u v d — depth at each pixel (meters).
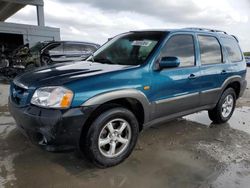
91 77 2.90
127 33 4.29
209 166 3.20
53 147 2.73
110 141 3.06
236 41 5.21
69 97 2.69
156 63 3.44
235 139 4.15
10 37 17.67
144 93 3.25
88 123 2.89
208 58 4.33
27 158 3.21
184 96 3.84
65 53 11.11
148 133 4.27
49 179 2.79
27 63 11.53
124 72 3.13
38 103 2.75
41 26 18.28
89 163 3.15
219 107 4.71
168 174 2.98
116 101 3.16
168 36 3.69
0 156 3.24
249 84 10.59
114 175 2.93
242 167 3.21
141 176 2.93
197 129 4.57
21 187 2.62
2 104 5.82
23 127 2.89
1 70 10.34
